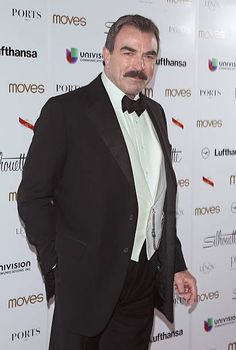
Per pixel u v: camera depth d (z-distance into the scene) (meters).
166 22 2.71
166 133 1.98
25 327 2.45
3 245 2.34
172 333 2.97
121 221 1.74
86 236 1.74
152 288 1.98
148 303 1.97
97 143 1.71
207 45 2.88
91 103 1.74
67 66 2.42
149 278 1.94
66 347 1.82
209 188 2.99
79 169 1.72
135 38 1.73
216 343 3.16
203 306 3.07
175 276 2.04
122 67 1.75
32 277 2.43
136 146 1.87
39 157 1.70
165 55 2.73
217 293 3.12
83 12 2.43
